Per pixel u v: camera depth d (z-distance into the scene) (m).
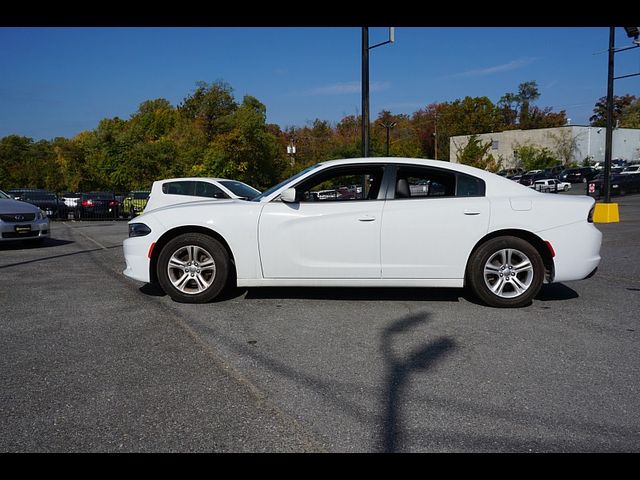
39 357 3.83
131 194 25.03
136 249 5.55
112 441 2.63
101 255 9.62
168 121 53.97
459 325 4.65
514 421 2.82
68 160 45.28
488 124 77.00
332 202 5.32
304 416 2.89
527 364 3.67
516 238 5.19
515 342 4.16
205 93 47.44
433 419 2.85
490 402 3.05
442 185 5.37
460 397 3.13
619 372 3.51
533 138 65.12
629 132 66.44
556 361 3.73
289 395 3.17
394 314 5.03
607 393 3.17
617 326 4.59
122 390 3.24
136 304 5.45
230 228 5.30
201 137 42.62
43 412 2.95
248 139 44.03
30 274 7.36
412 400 3.09
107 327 4.60
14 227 10.36
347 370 3.57
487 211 5.17
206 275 5.50
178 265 5.46
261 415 2.90
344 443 2.60
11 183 51.19
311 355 3.87
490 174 5.42
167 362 3.73
